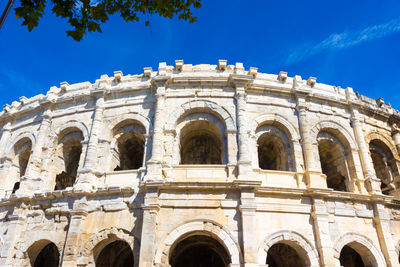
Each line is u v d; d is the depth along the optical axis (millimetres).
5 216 27703
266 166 34094
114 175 26500
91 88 32125
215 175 25266
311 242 23766
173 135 27172
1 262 24625
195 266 31891
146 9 10609
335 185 34125
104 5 10336
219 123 28266
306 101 30578
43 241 25781
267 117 28797
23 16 8773
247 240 22047
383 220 26094
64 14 9500
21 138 32562
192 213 23406
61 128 30578
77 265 23172
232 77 28547
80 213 24438
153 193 23562
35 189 27812
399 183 31828
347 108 31984
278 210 24156
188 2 10516
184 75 30094
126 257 30516
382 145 33688
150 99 29344
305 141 27875
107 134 28703
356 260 31812
